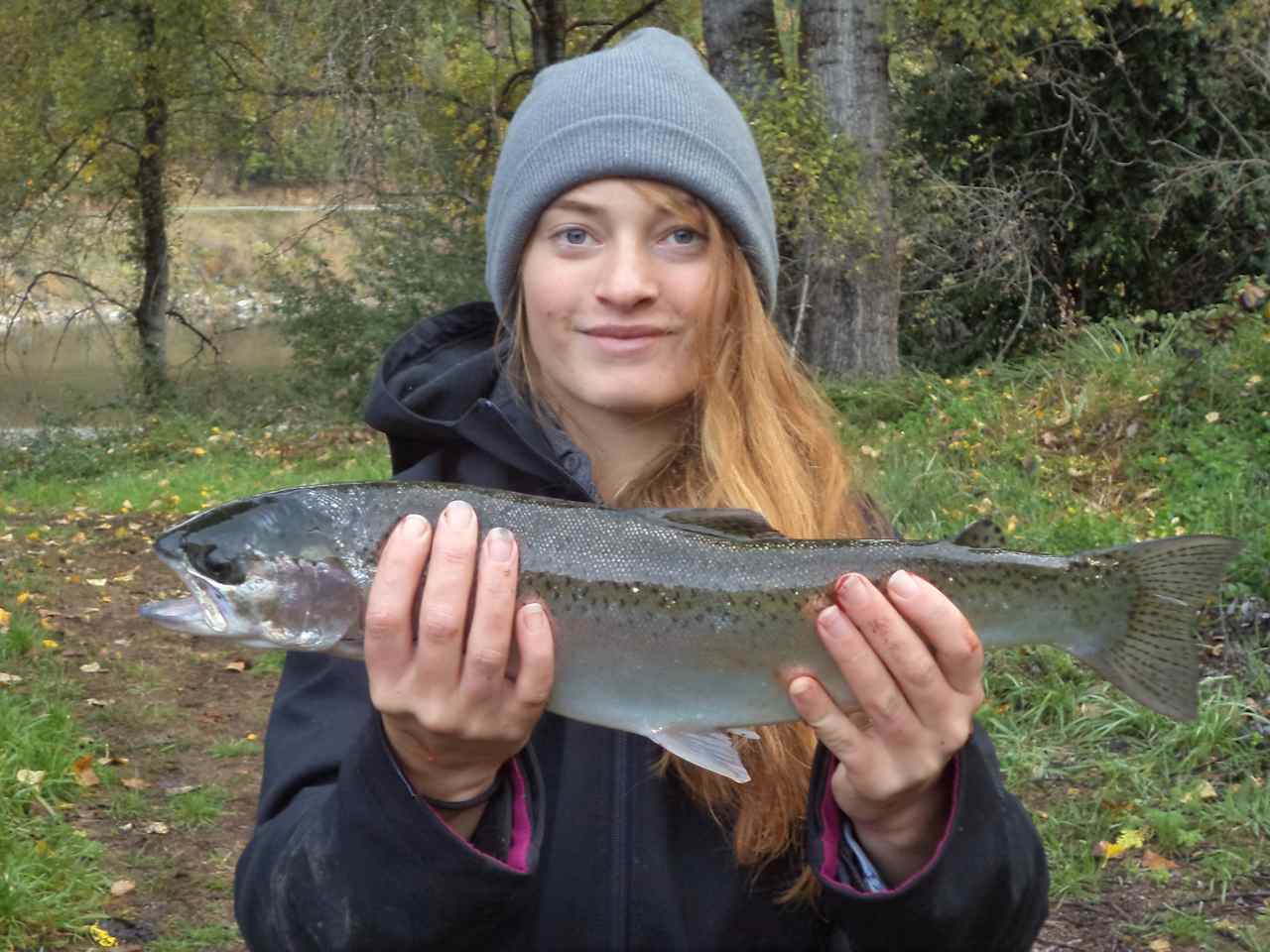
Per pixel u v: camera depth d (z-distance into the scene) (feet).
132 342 82.69
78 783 21.07
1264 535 26.53
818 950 7.50
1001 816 6.60
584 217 7.88
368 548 6.94
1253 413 34.06
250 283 84.28
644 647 7.06
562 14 72.33
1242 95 60.23
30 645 27.37
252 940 6.76
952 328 63.31
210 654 28.60
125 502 48.37
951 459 36.60
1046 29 55.01
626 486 8.18
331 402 71.67
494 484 7.97
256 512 7.00
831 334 54.65
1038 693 22.33
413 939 6.11
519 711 6.19
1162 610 7.67
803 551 7.32
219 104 79.30
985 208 58.39
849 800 6.63
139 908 17.72
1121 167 60.18
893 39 60.13
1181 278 62.80
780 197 49.21
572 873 7.23
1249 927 16.31
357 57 63.93
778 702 7.20
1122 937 16.35
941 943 6.50
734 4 53.67
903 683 6.25
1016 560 7.61
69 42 75.31
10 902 16.80
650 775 7.42
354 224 71.36
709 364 8.13
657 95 7.86
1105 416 36.78
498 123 71.92
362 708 7.42
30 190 76.02
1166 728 20.95
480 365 8.30
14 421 72.59
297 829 6.66
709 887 7.36
